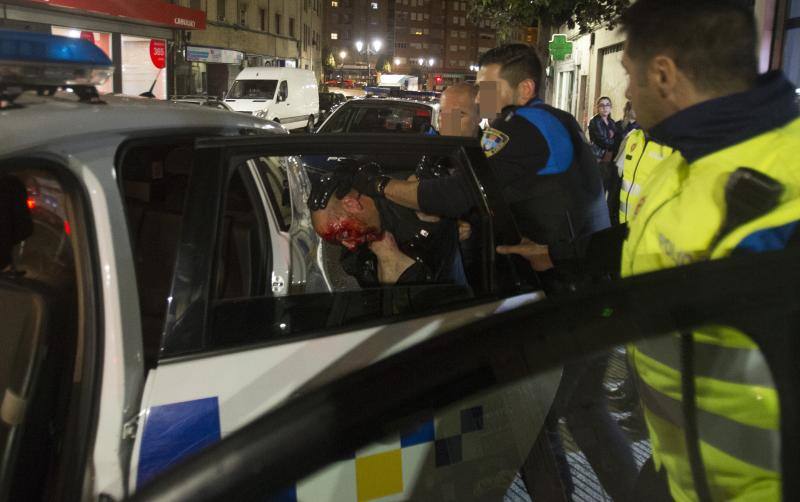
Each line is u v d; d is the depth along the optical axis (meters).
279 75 19.31
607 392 2.15
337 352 1.81
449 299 2.04
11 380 1.62
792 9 7.96
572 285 2.18
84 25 16.94
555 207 2.47
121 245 1.65
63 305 1.70
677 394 1.38
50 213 1.79
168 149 2.45
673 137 1.33
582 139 2.58
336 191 2.27
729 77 1.29
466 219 2.24
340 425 0.90
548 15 10.89
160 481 0.85
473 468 1.86
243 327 1.78
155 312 2.10
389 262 2.25
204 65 28.91
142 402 1.62
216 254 1.78
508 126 2.48
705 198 1.25
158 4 20.00
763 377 1.18
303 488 1.57
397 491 1.71
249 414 1.68
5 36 1.57
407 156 2.09
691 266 1.10
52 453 1.64
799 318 1.12
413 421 0.97
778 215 1.17
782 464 1.19
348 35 127.31
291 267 2.56
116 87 18.86
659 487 1.73
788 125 1.25
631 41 1.40
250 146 1.88
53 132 1.61
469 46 134.75
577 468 2.13
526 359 1.04
